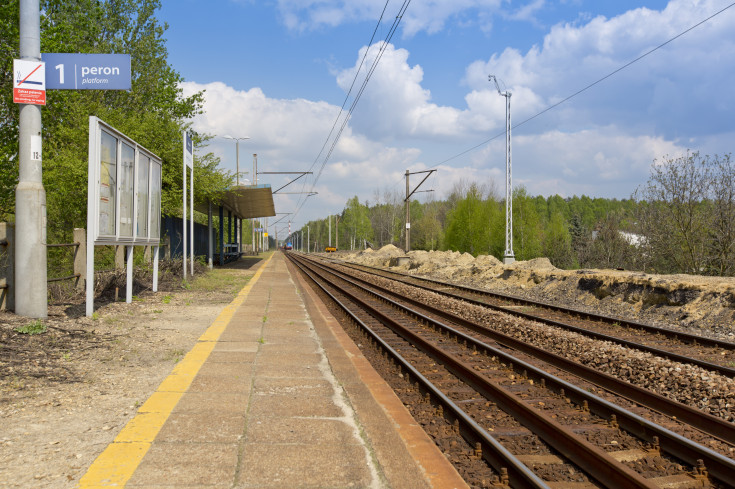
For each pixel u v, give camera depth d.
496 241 57.62
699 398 6.30
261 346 8.22
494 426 5.25
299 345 8.44
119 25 27.97
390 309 15.51
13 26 16.33
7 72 17.09
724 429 4.98
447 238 63.19
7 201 17.39
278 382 6.07
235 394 5.50
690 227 27.30
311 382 6.12
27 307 8.72
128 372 6.28
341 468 3.71
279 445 4.11
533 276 23.34
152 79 28.33
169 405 5.04
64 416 4.64
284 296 17.00
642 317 14.37
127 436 4.19
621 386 6.55
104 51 26.16
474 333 11.27
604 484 3.88
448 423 5.27
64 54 9.86
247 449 4.00
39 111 8.97
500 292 22.55
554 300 18.92
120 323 9.56
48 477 3.42
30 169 8.79
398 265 46.75
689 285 14.21
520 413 5.45
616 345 9.42
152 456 3.80
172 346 7.94
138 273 16.73
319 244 178.75
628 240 43.62
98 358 6.84
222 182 27.78
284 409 5.04
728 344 9.59
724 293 13.05
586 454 4.23
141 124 22.38
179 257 24.50
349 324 12.30
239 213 51.91
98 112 21.55
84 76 9.91
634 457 4.48
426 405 5.88
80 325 8.88
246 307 13.37
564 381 6.51
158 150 23.05
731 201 25.84
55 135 20.27
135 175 12.09
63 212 17.56
